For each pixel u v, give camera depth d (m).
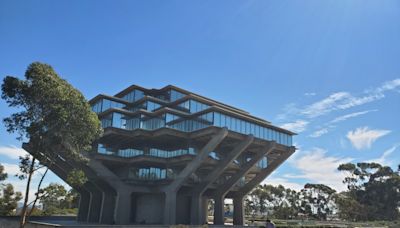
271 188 111.75
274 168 58.69
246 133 53.81
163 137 53.03
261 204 111.31
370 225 68.44
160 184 53.31
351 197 106.19
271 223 20.92
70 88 24.69
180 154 53.34
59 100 23.53
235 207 60.88
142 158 51.81
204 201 61.22
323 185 110.19
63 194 24.73
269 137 57.72
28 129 22.86
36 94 23.03
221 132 48.38
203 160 49.28
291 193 111.75
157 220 54.94
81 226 33.34
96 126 25.95
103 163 54.03
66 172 49.59
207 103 59.56
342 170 114.81
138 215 56.88
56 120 23.19
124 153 53.94
